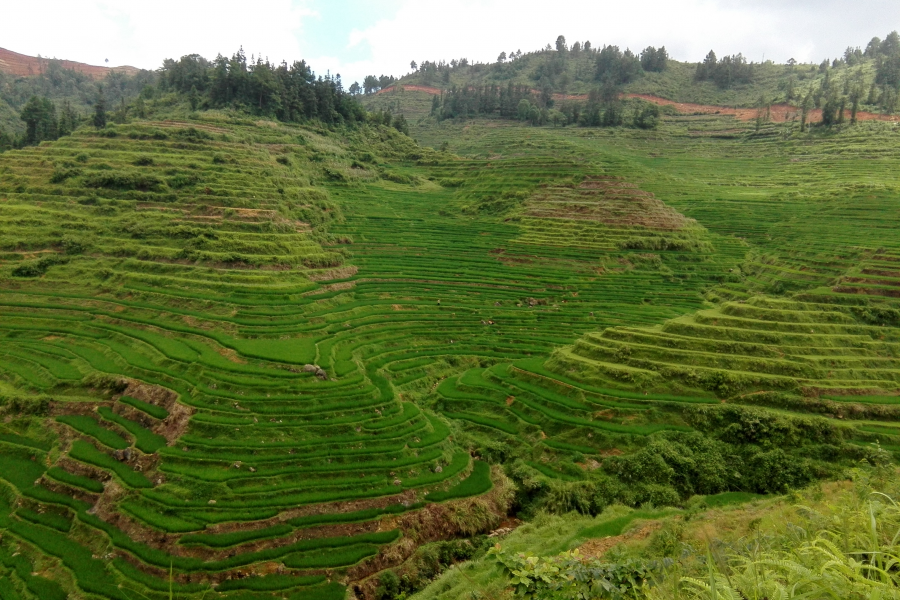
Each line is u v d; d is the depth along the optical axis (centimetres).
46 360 4369
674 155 14000
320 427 3547
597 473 3384
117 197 6725
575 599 1037
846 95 15362
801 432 3462
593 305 6531
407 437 3609
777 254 7575
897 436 3409
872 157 11331
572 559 1128
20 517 3036
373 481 3222
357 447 3456
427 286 6525
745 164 12975
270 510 2950
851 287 5209
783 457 3309
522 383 4359
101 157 7412
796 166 12012
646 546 2033
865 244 6806
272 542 2808
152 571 2636
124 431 3569
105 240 6009
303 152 9762
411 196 10162
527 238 8306
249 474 3139
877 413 3616
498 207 9750
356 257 7000
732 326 4478
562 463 3516
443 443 3650
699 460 3375
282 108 11250
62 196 6712
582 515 3067
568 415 3906
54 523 2983
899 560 712
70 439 3566
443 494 3244
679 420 3728
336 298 5734
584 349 4541
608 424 3750
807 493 2388
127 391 3944
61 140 7988
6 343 4619
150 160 7406
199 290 5341
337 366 4306
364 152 11450
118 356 4353
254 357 4281
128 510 2922
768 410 3647
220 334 4678
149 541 2777
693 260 7888
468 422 4081
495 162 11369
